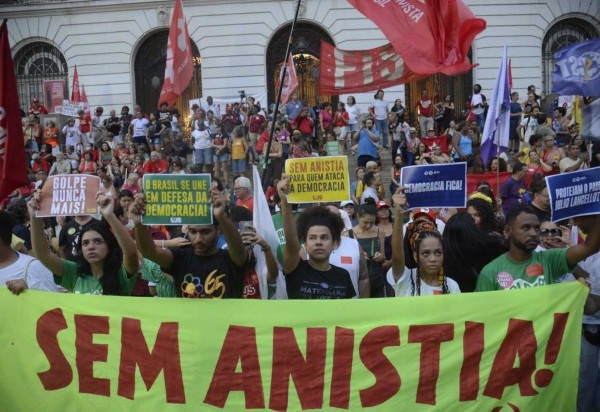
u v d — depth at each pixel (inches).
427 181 190.5
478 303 181.6
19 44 1049.5
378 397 181.2
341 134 808.3
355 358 181.9
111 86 1045.2
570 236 245.8
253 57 1023.6
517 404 179.9
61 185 188.9
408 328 181.5
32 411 190.7
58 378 190.1
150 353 185.6
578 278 188.5
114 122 884.6
